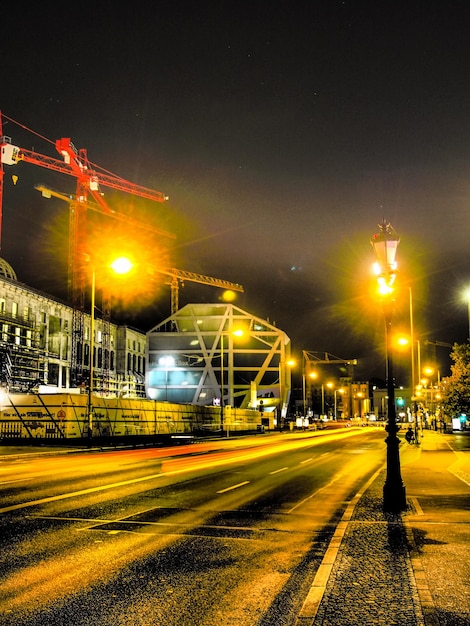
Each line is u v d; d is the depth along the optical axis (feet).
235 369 448.65
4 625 19.06
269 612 20.59
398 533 33.01
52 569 26.17
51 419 139.95
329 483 63.93
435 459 95.61
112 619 19.74
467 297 111.75
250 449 135.85
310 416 532.73
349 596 21.04
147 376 446.19
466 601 20.59
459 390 138.00
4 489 55.01
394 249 43.83
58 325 301.02
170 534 34.60
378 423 513.04
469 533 33.04
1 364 232.12
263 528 37.01
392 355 44.14
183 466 84.84
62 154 381.19
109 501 47.93
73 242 402.11
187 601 21.77
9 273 285.64
